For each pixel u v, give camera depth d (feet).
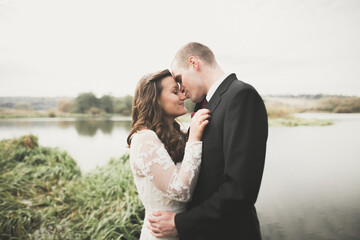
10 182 12.73
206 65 3.74
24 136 20.06
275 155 15.60
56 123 28.86
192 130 3.47
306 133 19.75
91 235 7.69
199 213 3.01
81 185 12.61
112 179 11.53
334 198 9.86
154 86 4.02
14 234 8.26
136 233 7.39
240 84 3.20
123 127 26.18
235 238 3.18
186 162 3.33
